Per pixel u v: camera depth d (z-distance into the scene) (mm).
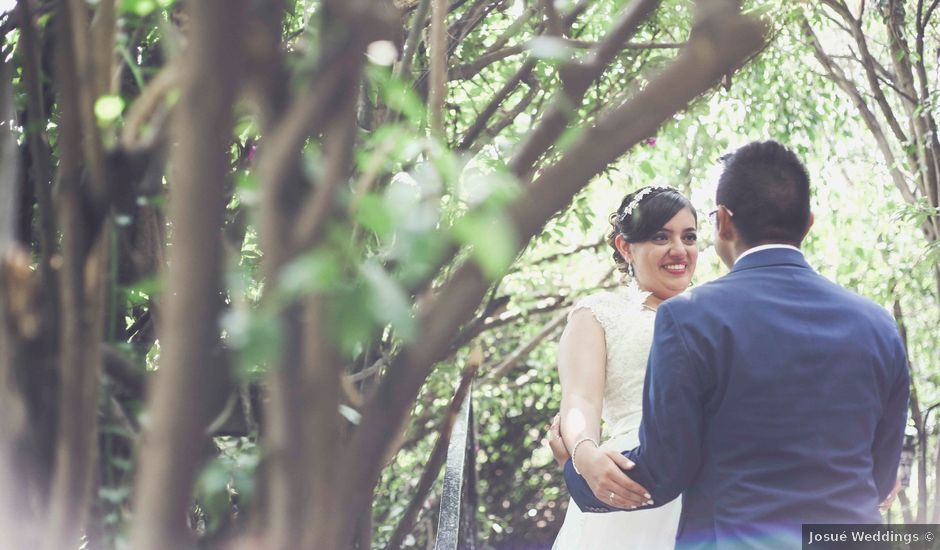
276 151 609
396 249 639
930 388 7016
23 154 1643
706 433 2072
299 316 616
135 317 2111
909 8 7109
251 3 604
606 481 2264
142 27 1524
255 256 1819
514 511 7391
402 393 705
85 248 796
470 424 3391
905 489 6758
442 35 1245
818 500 1963
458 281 713
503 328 7367
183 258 592
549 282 7062
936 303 6738
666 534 2844
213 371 618
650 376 2121
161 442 615
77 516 799
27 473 921
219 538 1556
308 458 638
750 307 2080
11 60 1528
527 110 3969
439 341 710
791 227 2193
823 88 6547
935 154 6512
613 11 2688
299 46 758
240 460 1542
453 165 722
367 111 1972
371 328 590
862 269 6516
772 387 2014
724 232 2254
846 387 2033
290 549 641
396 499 5508
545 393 7500
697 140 5289
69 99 774
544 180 690
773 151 2227
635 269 3090
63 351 796
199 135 576
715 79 693
